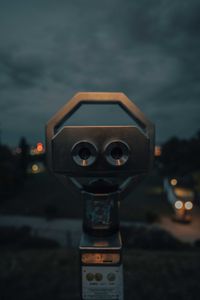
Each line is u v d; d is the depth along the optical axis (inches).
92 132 58.4
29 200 1342.3
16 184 1557.6
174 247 507.8
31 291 238.1
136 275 248.7
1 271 288.4
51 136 62.3
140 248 506.3
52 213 1030.4
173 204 1007.6
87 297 54.9
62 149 59.0
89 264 54.7
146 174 61.9
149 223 906.7
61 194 1464.1
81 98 62.6
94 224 57.4
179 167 1637.6
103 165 58.1
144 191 1422.2
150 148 60.2
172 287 231.3
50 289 241.4
